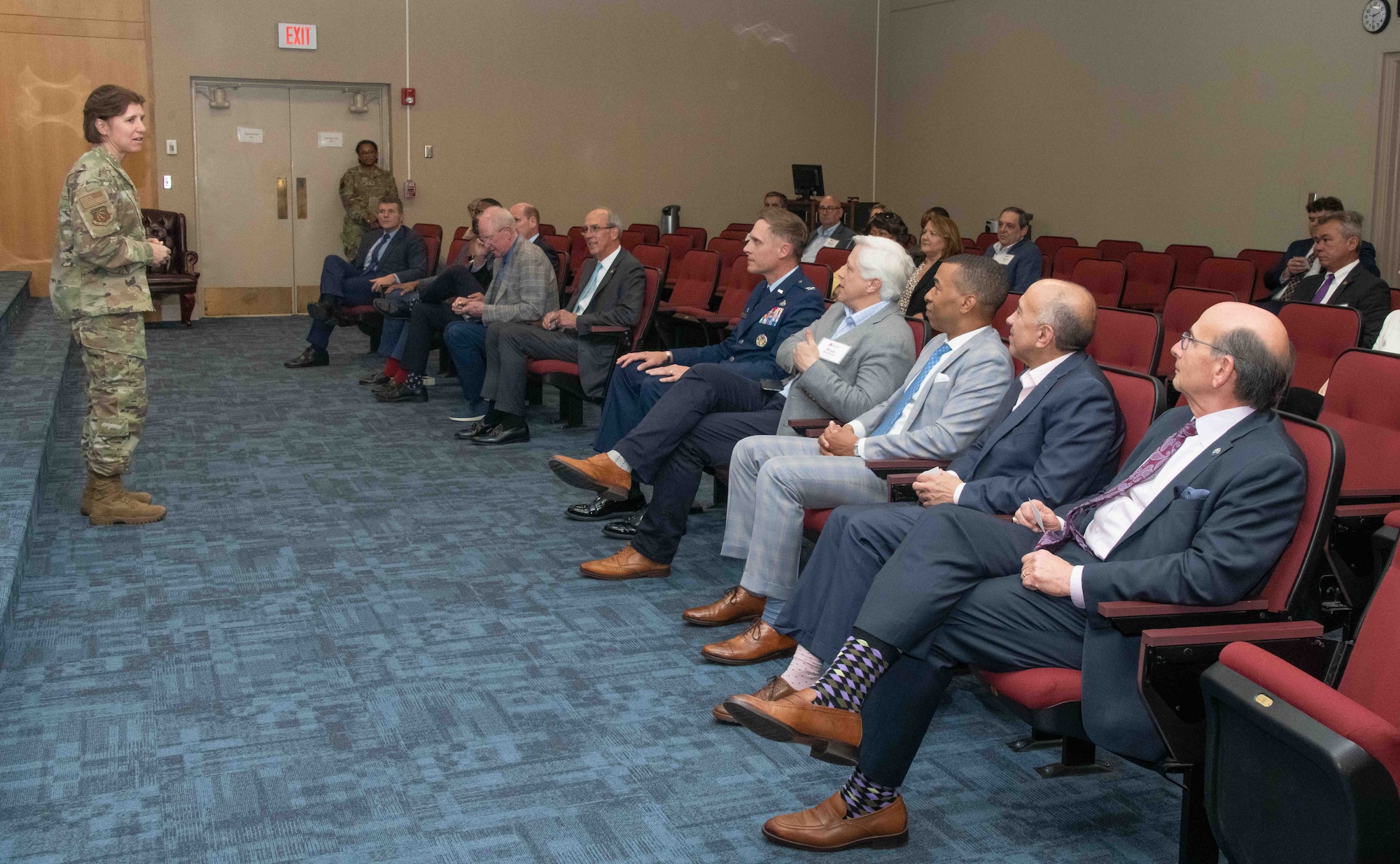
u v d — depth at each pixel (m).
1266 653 1.52
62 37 9.17
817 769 2.38
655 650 2.99
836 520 2.33
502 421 5.42
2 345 6.35
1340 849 1.33
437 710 2.62
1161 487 2.05
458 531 4.02
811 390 3.22
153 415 5.84
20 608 3.18
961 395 2.81
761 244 4.01
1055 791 2.31
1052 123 10.21
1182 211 8.98
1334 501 1.83
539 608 3.28
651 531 3.52
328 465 4.93
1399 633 1.50
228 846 2.05
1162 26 9.05
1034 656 2.01
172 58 9.59
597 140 11.25
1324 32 7.75
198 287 10.01
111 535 3.88
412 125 10.53
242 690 2.71
